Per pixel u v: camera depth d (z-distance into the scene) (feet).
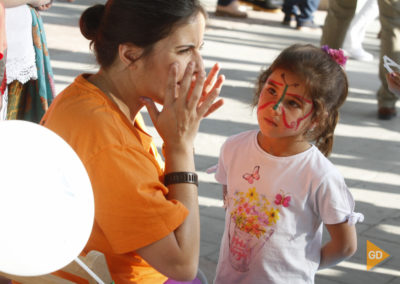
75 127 4.77
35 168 3.29
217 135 15.56
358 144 15.78
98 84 5.16
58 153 3.52
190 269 4.72
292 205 6.00
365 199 12.48
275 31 31.42
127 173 4.60
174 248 4.63
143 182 4.62
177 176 4.94
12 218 3.20
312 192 5.93
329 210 5.88
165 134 4.99
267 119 5.98
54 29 25.35
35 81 9.39
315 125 6.04
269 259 6.10
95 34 5.26
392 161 14.85
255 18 34.68
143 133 5.66
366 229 11.19
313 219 6.08
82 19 5.31
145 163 4.76
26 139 3.37
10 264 3.31
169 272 4.69
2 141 3.29
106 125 4.77
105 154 4.64
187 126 4.96
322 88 5.85
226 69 22.26
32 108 9.61
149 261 4.72
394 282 9.50
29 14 8.75
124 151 4.71
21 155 3.27
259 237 6.13
